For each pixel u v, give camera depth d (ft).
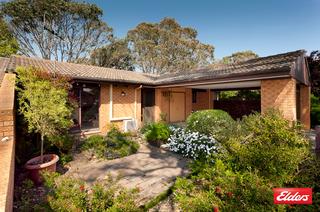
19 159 16.34
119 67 91.35
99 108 30.83
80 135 27.63
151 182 14.10
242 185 8.47
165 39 90.27
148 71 91.40
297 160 9.86
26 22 68.28
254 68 22.07
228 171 10.07
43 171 11.86
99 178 14.84
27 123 16.67
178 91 44.80
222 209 7.68
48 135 16.05
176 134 23.94
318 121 36.11
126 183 13.93
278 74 18.93
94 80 27.73
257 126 12.16
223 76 23.85
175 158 19.77
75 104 20.35
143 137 27.30
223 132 17.10
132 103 35.65
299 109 33.60
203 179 11.85
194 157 18.75
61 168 16.90
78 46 81.25
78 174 15.66
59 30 75.25
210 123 22.06
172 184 13.66
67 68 31.42
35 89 14.44
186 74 38.45
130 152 21.40
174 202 11.68
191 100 48.67
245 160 10.47
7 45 54.60
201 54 91.56
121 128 33.06
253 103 43.32
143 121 38.63
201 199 8.41
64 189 8.62
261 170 9.86
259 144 10.94
